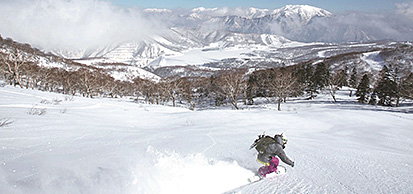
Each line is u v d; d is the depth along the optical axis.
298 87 62.00
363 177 4.29
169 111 23.02
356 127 12.98
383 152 6.72
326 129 12.59
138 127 11.76
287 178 4.25
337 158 5.68
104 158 4.36
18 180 3.03
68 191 2.86
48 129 7.91
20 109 11.70
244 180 4.18
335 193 3.59
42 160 3.99
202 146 6.57
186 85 65.81
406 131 11.57
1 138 5.98
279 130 11.08
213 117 15.73
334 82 60.94
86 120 11.34
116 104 24.95
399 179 4.17
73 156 4.54
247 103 60.06
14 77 44.25
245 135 8.85
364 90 52.53
